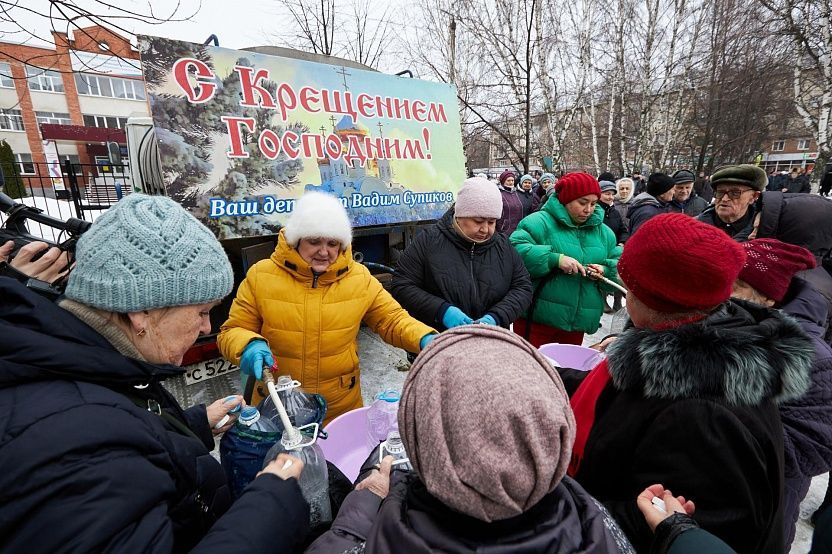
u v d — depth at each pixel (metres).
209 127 2.42
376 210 3.15
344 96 2.97
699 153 16.25
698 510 0.82
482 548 0.53
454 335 0.67
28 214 1.39
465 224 2.10
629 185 5.89
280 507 0.76
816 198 1.66
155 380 0.82
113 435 0.63
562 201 2.63
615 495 0.99
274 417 1.26
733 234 2.52
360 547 0.73
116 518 0.57
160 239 0.74
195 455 0.83
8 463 0.55
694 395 0.84
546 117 9.41
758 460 0.79
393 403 1.50
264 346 1.55
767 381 0.81
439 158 3.48
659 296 0.98
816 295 1.45
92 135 22.31
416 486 0.65
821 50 9.55
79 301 0.74
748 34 11.36
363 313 1.82
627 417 0.95
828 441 1.04
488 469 0.51
